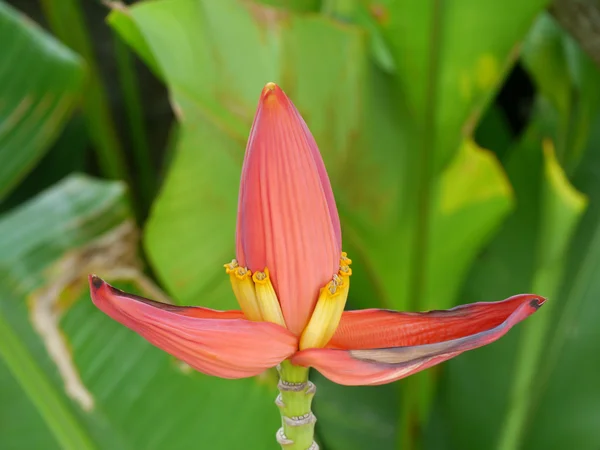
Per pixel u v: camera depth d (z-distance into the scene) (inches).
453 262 32.4
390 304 33.5
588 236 40.2
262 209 17.2
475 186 30.4
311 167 17.2
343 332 18.4
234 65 29.4
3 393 32.4
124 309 16.6
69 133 60.2
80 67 39.8
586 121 39.1
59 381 31.8
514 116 64.8
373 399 43.4
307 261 17.4
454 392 41.5
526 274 41.0
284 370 18.1
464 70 28.8
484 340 16.6
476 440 40.2
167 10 28.3
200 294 33.8
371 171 30.7
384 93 29.8
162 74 31.2
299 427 18.3
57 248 35.0
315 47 28.6
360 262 32.9
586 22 33.2
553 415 37.9
